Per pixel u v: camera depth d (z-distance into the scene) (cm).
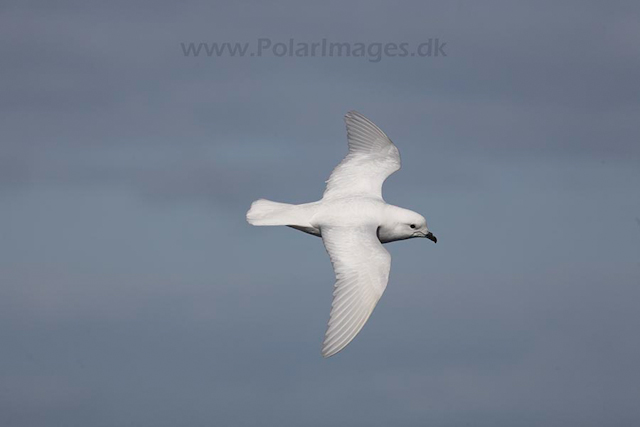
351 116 2039
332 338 1636
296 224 1830
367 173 1966
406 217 1864
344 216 1820
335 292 1681
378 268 1686
